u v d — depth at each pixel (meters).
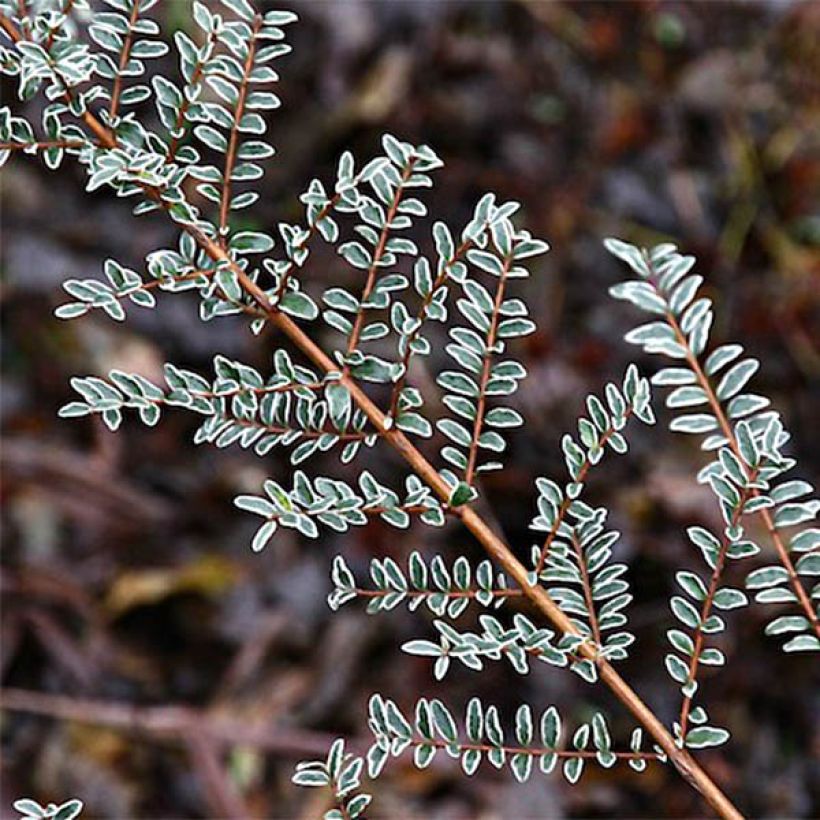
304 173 2.27
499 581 1.07
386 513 1.06
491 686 1.85
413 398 1.07
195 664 1.90
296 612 1.94
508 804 1.75
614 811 1.76
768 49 2.66
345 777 1.05
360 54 2.42
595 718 1.07
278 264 1.06
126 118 1.06
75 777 1.76
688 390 1.05
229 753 1.80
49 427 2.07
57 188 2.26
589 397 1.06
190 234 1.06
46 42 1.05
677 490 1.97
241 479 2.05
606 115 2.48
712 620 1.07
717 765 1.80
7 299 2.14
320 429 1.07
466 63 2.47
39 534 1.97
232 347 2.13
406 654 1.89
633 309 2.23
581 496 1.99
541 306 2.20
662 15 2.62
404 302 2.12
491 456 2.00
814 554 1.06
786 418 2.16
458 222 2.29
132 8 1.06
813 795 1.78
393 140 1.06
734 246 2.39
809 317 2.28
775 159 2.51
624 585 1.07
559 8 2.60
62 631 1.90
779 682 1.85
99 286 1.05
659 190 2.43
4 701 1.82
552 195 2.36
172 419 2.13
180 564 1.98
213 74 1.07
